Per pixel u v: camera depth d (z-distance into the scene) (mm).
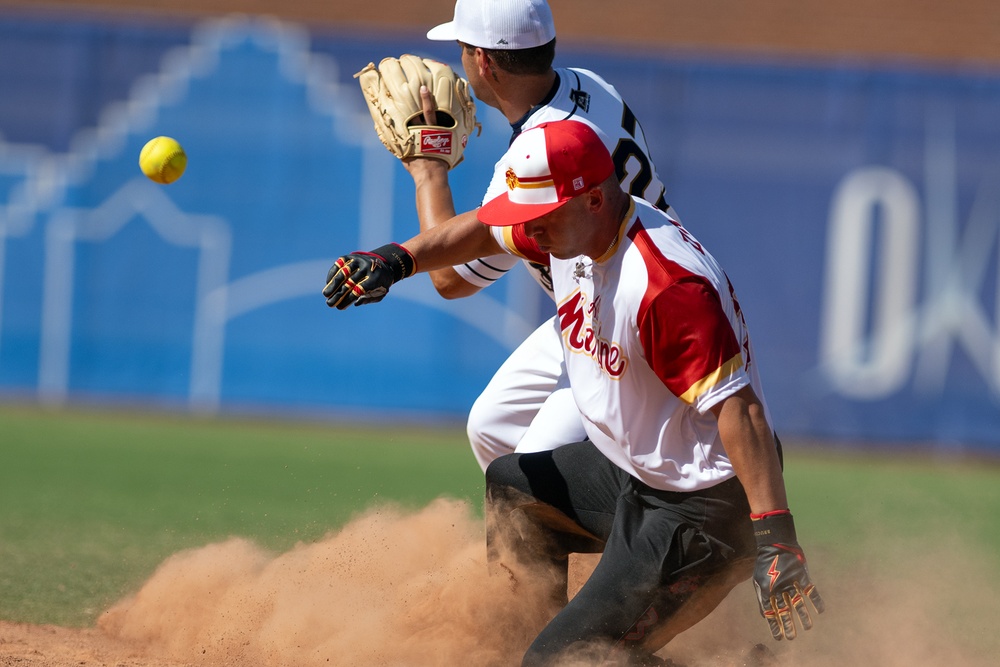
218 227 36469
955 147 34406
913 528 23641
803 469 31359
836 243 34812
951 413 34531
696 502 11992
